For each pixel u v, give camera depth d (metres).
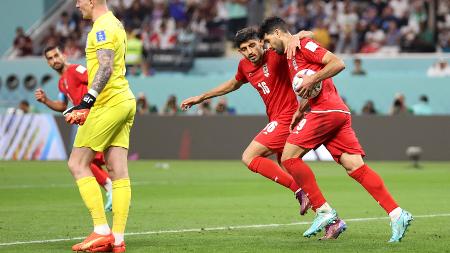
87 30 45.47
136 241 12.03
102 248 10.88
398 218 11.81
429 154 32.97
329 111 11.92
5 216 15.65
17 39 45.62
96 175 16.83
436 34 42.03
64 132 35.25
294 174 12.13
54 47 17.06
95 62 10.90
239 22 44.69
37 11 47.25
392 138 33.25
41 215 15.82
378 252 10.82
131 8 45.69
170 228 13.78
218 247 11.34
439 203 18.31
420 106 36.38
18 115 35.88
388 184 23.66
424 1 42.16
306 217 15.53
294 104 13.95
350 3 43.53
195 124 34.78
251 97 39.19
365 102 38.72
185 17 45.19
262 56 13.90
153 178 25.95
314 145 12.09
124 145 11.22
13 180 25.06
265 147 13.92
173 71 43.16
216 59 43.28
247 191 21.62
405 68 41.34
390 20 42.94
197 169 29.94
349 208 17.23
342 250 11.02
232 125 34.44
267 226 14.06
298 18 43.59
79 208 17.23
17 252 10.83
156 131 35.12
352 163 12.05
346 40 42.75
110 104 10.95
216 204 18.16
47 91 42.81
